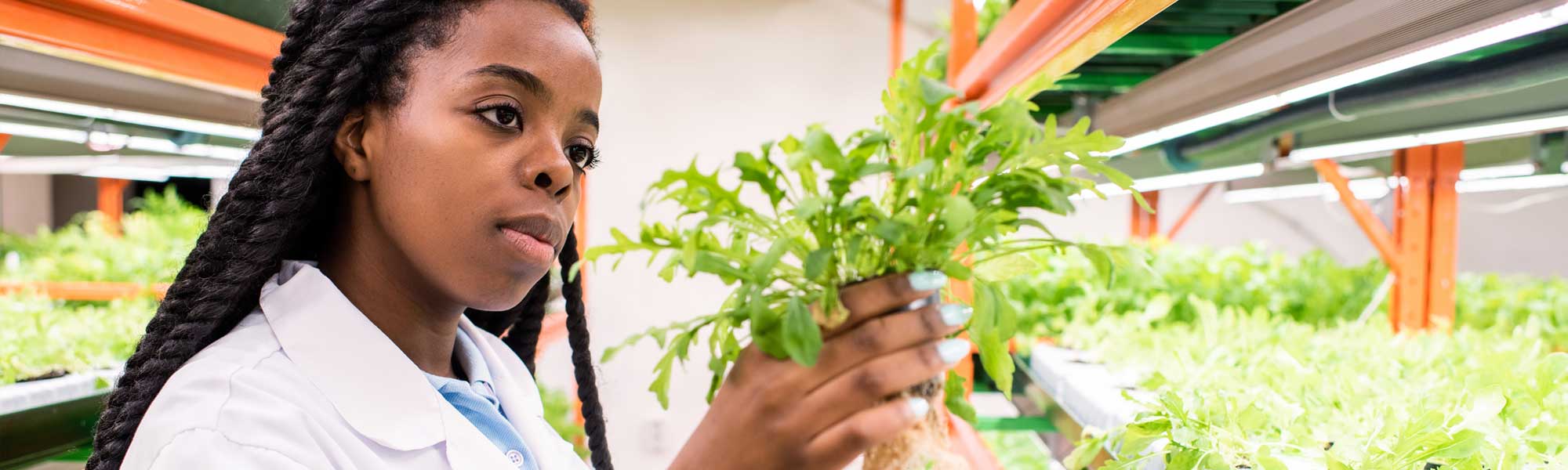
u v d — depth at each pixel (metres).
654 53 3.80
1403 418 0.95
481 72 0.58
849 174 0.60
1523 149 2.14
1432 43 0.80
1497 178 2.44
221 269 0.61
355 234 0.64
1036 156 0.65
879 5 3.84
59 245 3.93
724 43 3.82
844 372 0.60
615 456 3.77
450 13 0.59
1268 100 1.15
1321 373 1.27
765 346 0.60
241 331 0.60
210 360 0.56
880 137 0.63
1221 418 0.93
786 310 0.63
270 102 0.67
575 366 0.97
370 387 0.60
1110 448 0.94
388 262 0.65
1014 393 2.51
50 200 5.64
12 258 3.47
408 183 0.58
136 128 1.88
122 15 1.09
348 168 0.61
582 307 0.96
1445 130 1.50
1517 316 2.35
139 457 0.50
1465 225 5.70
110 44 1.10
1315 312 2.52
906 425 0.61
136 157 2.48
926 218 0.64
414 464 0.60
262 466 0.49
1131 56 1.69
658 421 3.79
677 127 3.81
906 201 0.66
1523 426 0.88
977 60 1.72
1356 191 2.73
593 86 0.64
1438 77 1.15
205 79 1.26
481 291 0.61
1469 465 0.79
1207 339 1.66
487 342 0.88
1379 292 2.28
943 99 0.59
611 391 3.78
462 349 0.79
